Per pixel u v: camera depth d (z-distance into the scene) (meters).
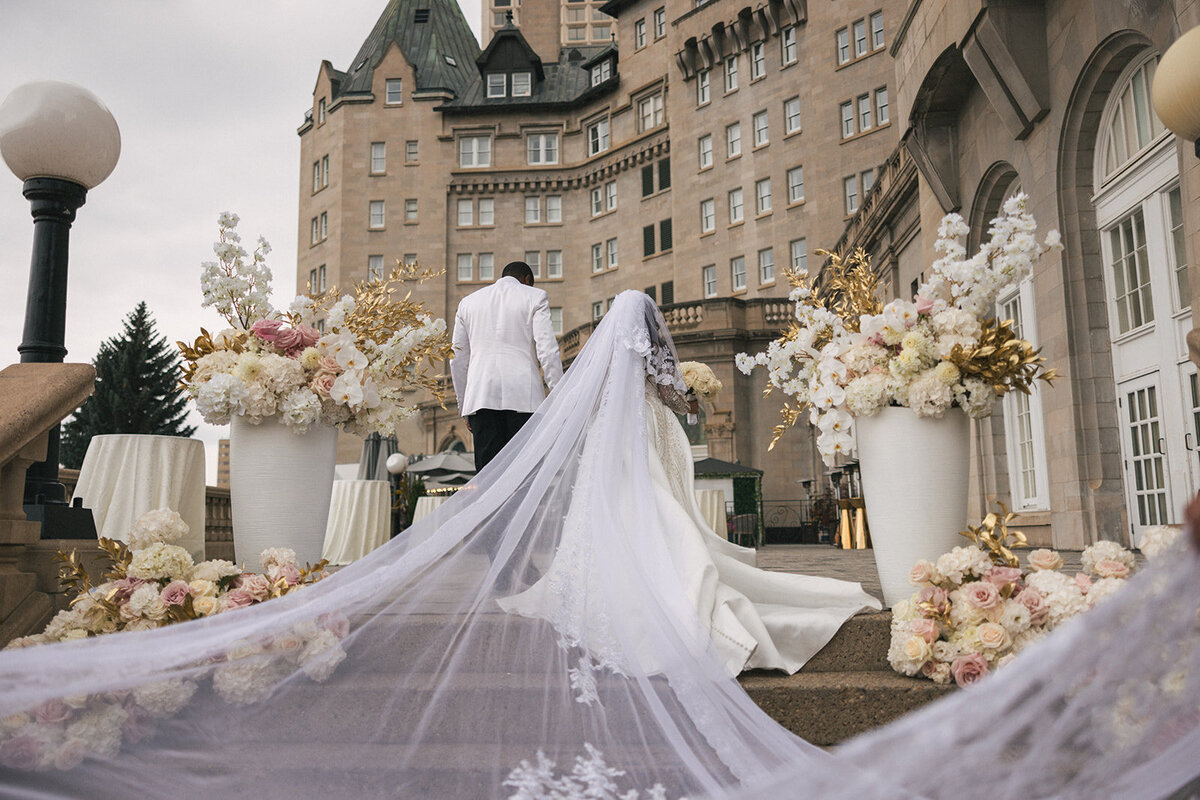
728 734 2.34
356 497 9.80
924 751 1.72
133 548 3.17
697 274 32.78
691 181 33.41
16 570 3.50
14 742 2.16
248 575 3.17
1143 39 8.01
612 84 37.53
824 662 3.11
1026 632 2.84
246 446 3.81
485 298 4.92
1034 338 10.58
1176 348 7.95
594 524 2.90
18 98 4.20
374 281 4.25
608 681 2.55
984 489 12.05
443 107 39.44
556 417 3.26
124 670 2.23
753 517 19.27
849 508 16.48
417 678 2.47
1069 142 9.31
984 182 11.85
